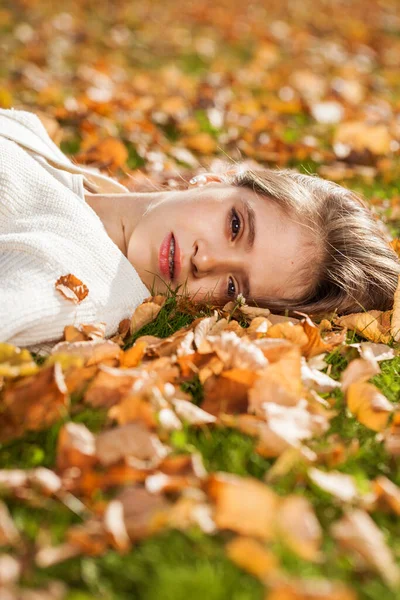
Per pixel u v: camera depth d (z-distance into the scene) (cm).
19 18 805
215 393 176
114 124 425
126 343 208
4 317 181
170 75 639
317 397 180
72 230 210
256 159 402
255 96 590
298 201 235
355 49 885
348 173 384
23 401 161
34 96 486
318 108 522
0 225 216
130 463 144
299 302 238
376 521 144
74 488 141
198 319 209
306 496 148
